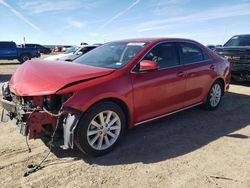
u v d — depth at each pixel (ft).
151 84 14.43
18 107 12.44
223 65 20.45
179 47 17.08
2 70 57.11
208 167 11.95
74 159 12.46
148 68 13.65
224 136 15.55
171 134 15.69
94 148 12.44
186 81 16.81
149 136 15.30
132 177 11.05
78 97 11.70
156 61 15.23
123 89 13.12
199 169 11.76
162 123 17.48
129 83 13.44
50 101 12.01
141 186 10.43
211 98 19.94
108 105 12.59
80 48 46.24
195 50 18.37
